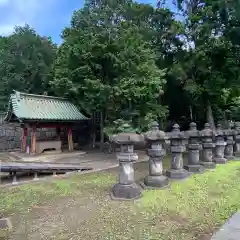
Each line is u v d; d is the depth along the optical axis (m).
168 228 4.56
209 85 16.19
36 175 10.20
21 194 7.17
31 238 4.39
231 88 17.23
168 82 18.56
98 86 14.29
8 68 24.48
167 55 18.45
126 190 6.30
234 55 15.98
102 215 5.33
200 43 16.25
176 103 20.92
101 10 22.41
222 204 5.64
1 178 10.47
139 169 10.70
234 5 14.28
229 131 11.23
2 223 4.93
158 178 7.10
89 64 15.37
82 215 5.40
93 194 6.94
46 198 6.74
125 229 4.59
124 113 14.96
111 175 9.49
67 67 16.41
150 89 14.31
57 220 5.18
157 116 16.08
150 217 5.11
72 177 9.33
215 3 14.98
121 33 15.55
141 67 14.26
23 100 16.08
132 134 6.55
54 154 16.03
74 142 21.56
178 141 8.20
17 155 15.78
